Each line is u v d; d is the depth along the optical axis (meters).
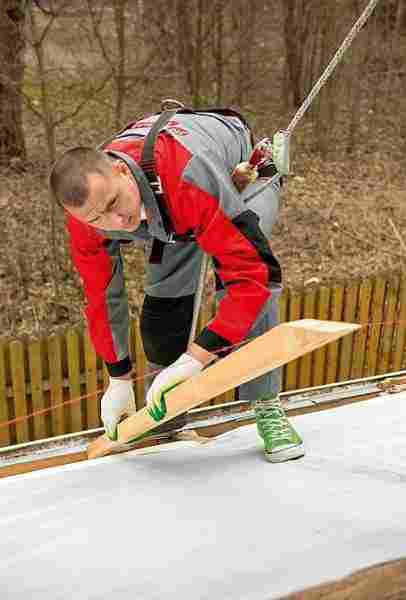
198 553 1.32
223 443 1.83
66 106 6.19
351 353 4.69
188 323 2.00
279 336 1.17
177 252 1.85
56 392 3.91
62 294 5.33
